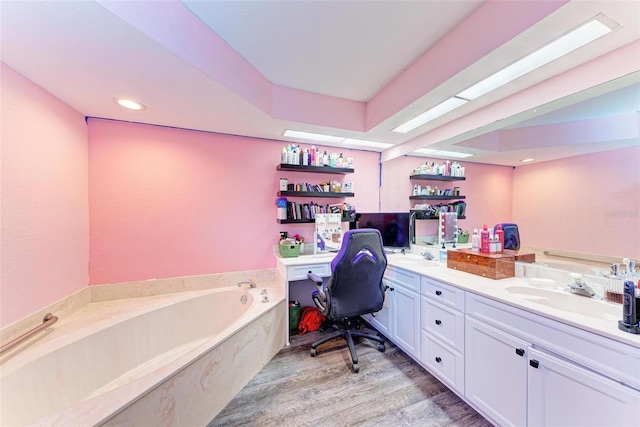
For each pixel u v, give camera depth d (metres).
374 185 3.40
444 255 2.42
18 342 1.40
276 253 2.91
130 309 2.08
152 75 1.50
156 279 2.40
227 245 2.69
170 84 1.61
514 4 1.18
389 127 2.44
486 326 1.48
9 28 1.08
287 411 1.61
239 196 2.73
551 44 1.22
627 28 1.10
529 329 1.27
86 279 2.13
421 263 2.50
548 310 1.22
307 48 1.72
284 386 1.84
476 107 1.97
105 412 1.02
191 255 2.54
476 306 1.55
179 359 1.39
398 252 3.01
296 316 2.70
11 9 0.98
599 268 1.42
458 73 1.50
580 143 1.48
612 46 1.22
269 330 2.16
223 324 2.50
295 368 2.05
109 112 2.06
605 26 1.09
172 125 2.39
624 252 1.33
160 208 2.41
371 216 3.06
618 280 1.34
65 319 1.87
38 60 1.33
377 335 2.58
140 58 1.33
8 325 1.41
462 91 1.72
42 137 1.65
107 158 2.21
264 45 1.69
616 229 1.35
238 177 2.72
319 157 2.90
